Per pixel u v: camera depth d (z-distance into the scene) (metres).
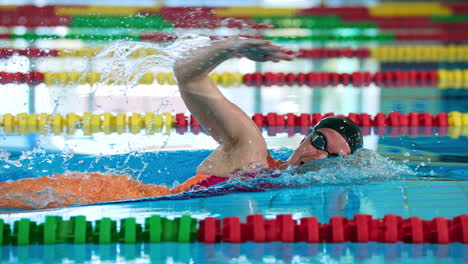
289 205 9.24
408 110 17.86
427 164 11.96
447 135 15.20
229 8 32.66
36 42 25.61
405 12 35.66
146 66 12.41
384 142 14.34
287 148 13.34
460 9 36.94
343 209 9.03
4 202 8.91
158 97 18.67
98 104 17.45
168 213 8.83
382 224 8.21
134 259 7.30
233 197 9.70
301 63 25.73
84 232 7.96
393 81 23.33
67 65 21.89
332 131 10.02
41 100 17.69
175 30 26.84
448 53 28.52
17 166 11.00
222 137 9.69
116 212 8.84
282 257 7.42
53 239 7.93
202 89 9.20
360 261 7.28
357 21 34.53
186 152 12.36
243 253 7.58
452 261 7.30
